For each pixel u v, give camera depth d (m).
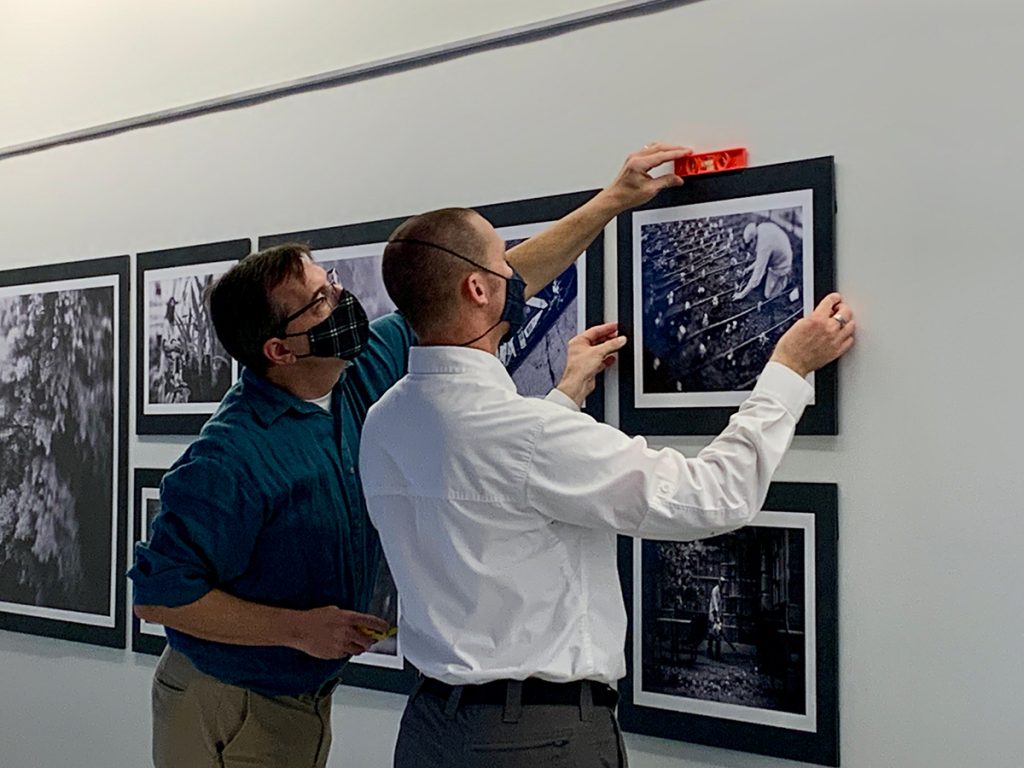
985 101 1.91
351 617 2.03
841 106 2.05
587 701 1.79
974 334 1.91
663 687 2.26
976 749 1.91
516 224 2.44
